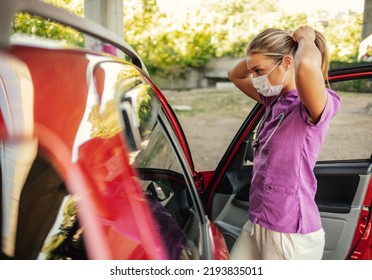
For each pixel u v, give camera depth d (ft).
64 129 2.99
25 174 2.78
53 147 2.90
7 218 2.75
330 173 8.22
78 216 2.96
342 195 8.14
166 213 4.01
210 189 9.11
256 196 5.76
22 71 2.86
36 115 2.85
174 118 6.41
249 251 6.21
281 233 5.48
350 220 7.89
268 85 5.51
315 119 5.02
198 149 18.43
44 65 3.05
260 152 5.71
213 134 20.04
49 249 2.87
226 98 24.93
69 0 18.19
